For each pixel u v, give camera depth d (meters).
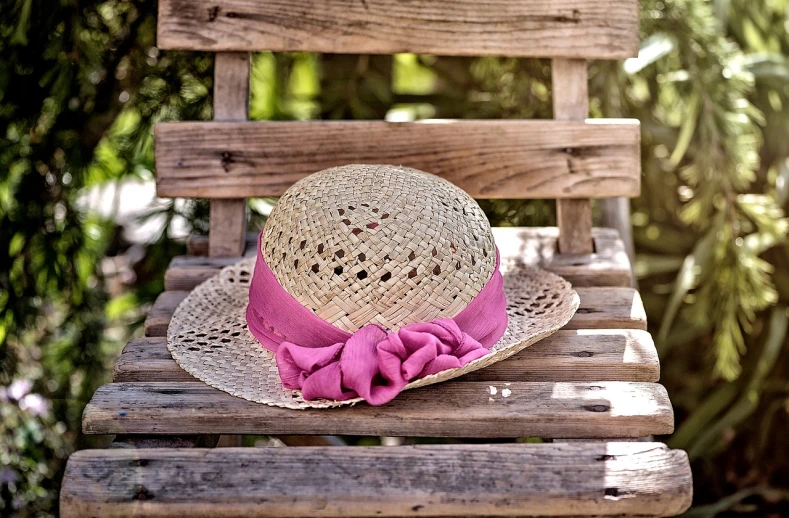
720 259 1.84
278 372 1.45
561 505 1.36
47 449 1.85
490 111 1.93
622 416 1.41
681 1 1.82
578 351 1.49
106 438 1.89
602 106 1.85
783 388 1.99
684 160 2.01
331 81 2.04
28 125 1.81
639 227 2.06
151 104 1.85
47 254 1.83
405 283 1.43
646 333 1.51
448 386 1.45
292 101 2.13
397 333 1.40
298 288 1.44
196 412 1.42
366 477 1.37
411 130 1.64
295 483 1.36
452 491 1.36
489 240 1.49
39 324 1.91
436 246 1.45
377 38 1.64
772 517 1.96
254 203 1.92
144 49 1.82
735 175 1.83
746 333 2.01
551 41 1.65
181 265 1.63
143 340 1.51
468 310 1.45
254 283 1.49
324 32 1.63
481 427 1.41
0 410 1.84
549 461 1.38
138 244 2.29
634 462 1.38
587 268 1.61
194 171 1.64
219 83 1.65
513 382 1.45
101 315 1.99
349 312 1.43
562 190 1.65
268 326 1.47
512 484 1.37
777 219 1.85
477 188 1.65
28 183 1.82
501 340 1.48
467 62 2.04
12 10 1.73
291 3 1.63
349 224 1.44
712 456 2.01
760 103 1.98
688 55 1.82
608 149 1.65
